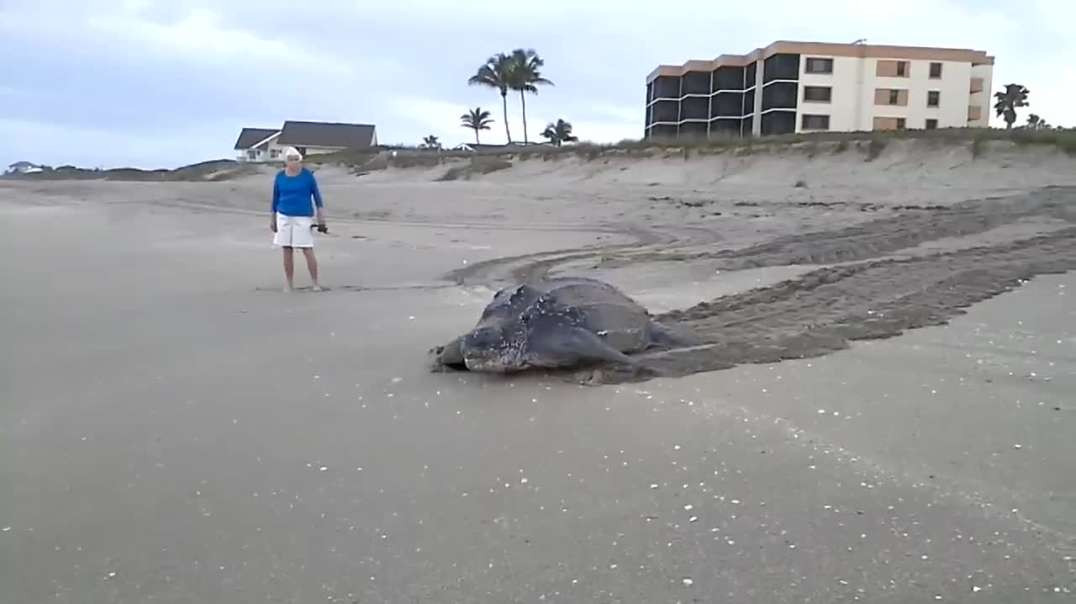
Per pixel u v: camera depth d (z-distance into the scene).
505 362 5.35
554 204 21.20
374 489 3.64
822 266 9.74
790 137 32.16
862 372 5.12
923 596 2.60
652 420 4.40
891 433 4.04
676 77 69.44
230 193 26.34
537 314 5.50
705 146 33.03
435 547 3.08
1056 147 25.59
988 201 18.14
